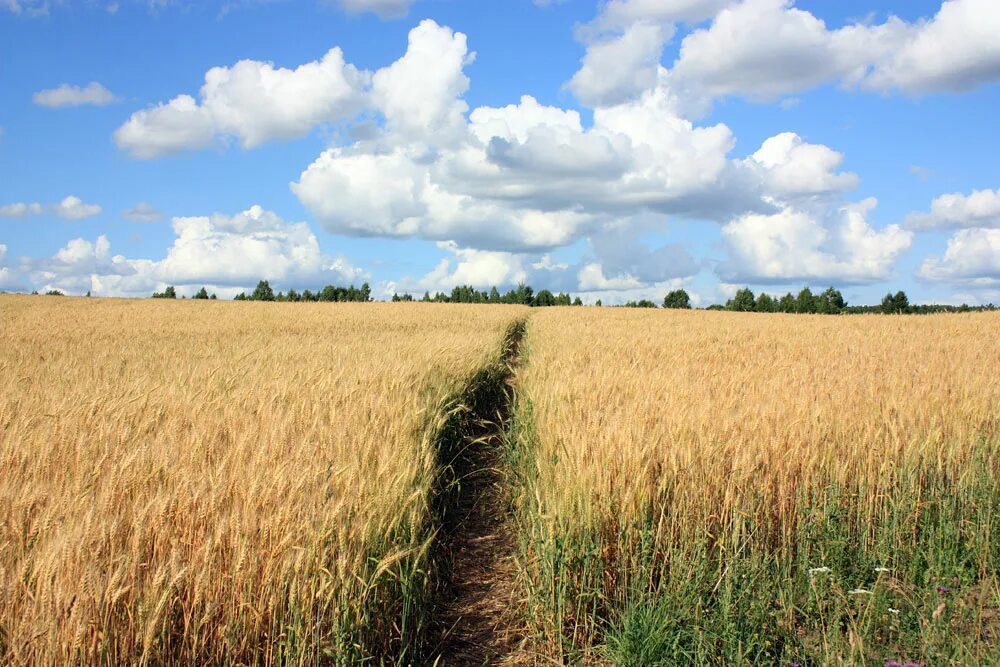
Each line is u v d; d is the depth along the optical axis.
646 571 4.25
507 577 5.27
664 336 18.59
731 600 3.92
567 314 38.03
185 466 4.19
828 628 3.71
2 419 5.62
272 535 3.45
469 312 38.56
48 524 3.33
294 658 3.26
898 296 63.72
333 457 4.74
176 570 3.07
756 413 5.82
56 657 2.78
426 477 5.40
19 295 54.03
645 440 5.10
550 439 6.04
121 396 7.28
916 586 4.21
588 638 4.18
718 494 4.77
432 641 4.30
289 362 11.80
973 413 6.52
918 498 5.01
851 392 6.98
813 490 4.80
